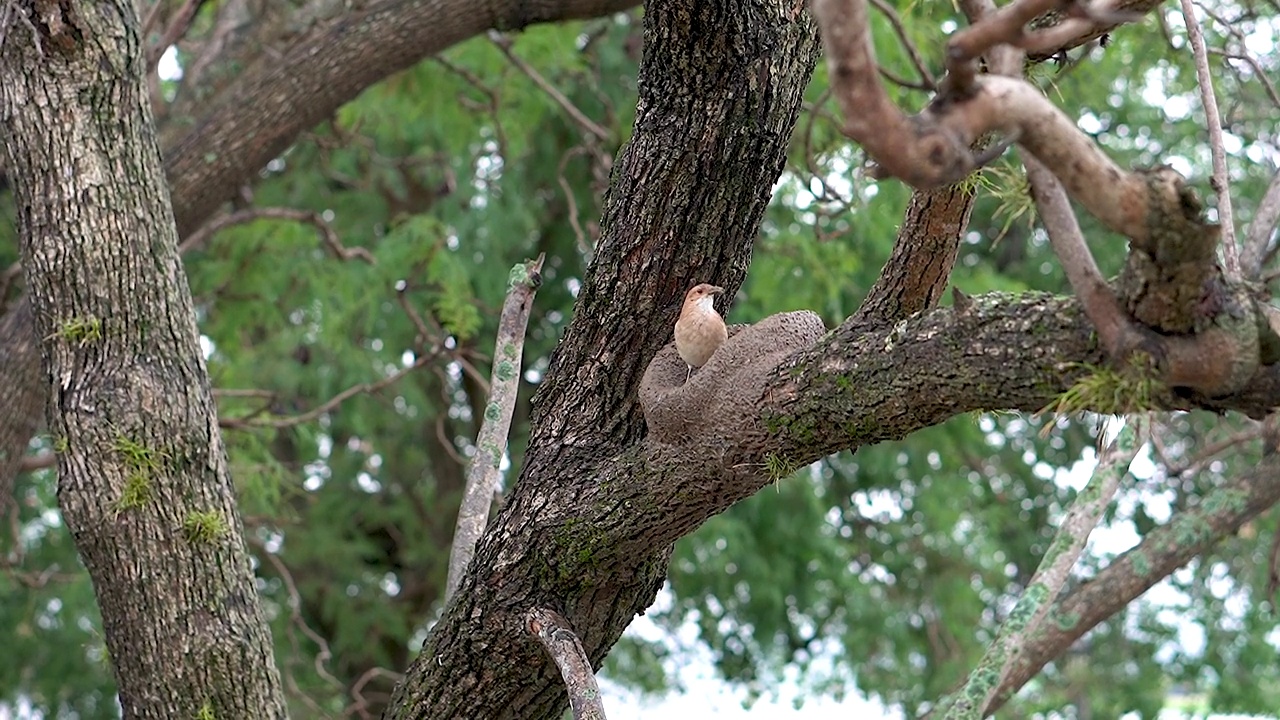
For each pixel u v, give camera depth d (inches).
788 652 695.1
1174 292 118.3
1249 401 124.3
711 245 200.2
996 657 178.5
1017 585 735.7
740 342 180.5
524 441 611.2
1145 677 657.6
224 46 430.9
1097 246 530.0
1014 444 691.4
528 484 204.8
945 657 652.7
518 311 249.9
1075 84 444.1
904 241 166.7
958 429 587.2
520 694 210.7
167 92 581.6
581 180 582.2
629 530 191.8
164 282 229.6
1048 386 139.9
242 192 438.3
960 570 661.3
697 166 195.5
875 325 167.9
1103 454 188.2
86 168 225.5
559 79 512.7
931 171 101.6
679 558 583.5
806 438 170.1
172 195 326.0
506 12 331.6
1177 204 112.3
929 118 102.4
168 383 224.7
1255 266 216.5
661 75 194.4
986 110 103.6
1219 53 257.9
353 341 581.0
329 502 655.8
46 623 648.4
